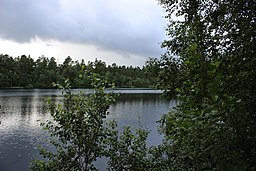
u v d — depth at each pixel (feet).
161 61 14.10
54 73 293.84
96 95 16.12
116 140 16.62
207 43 9.72
